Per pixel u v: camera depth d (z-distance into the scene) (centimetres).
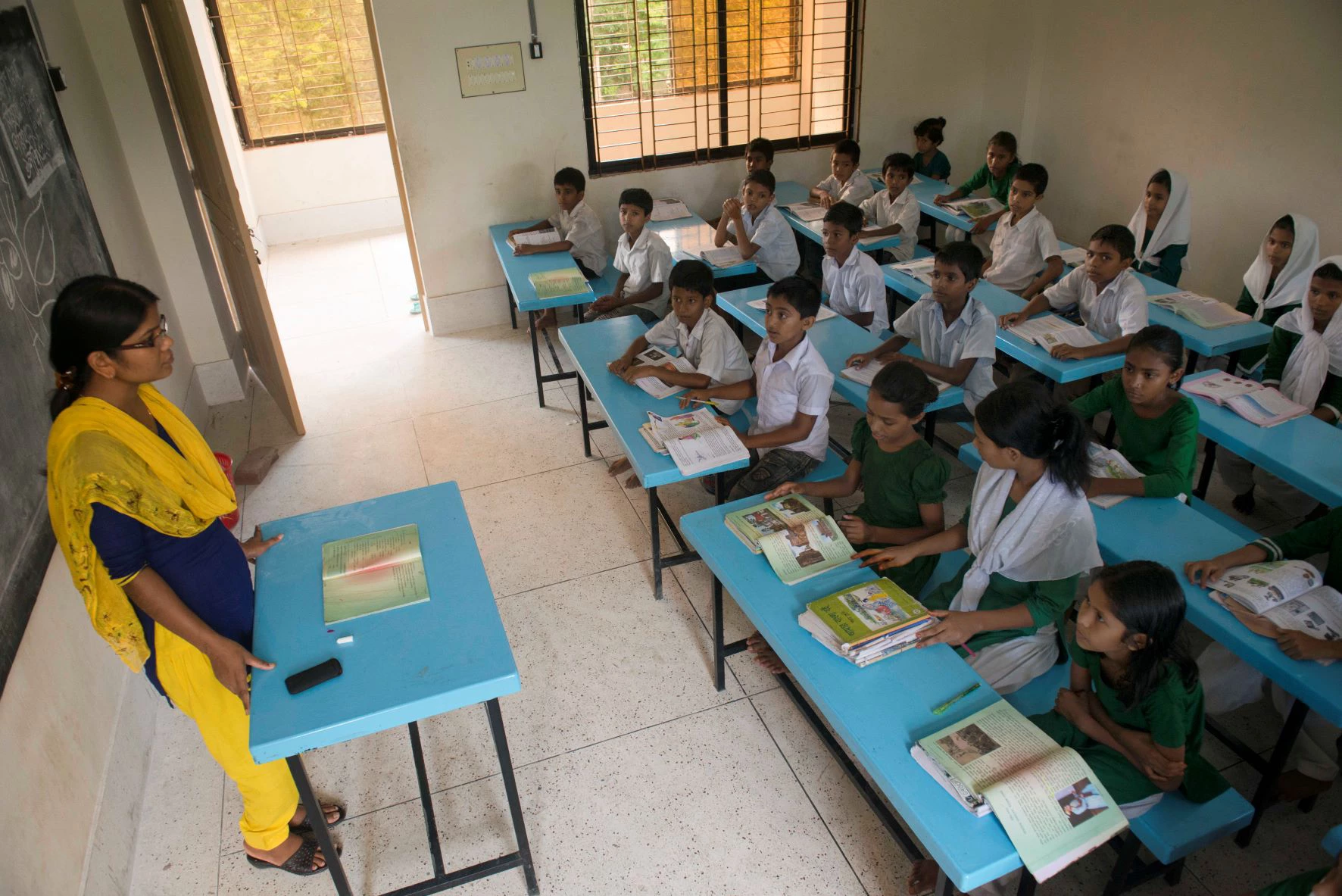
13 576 199
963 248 318
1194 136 504
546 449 414
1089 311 372
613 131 549
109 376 158
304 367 512
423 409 458
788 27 563
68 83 351
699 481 384
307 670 171
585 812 234
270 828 211
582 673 281
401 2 467
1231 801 180
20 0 302
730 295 408
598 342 359
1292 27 439
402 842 229
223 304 499
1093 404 287
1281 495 334
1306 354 315
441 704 168
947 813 151
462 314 555
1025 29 588
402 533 215
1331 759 216
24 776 182
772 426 301
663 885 214
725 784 241
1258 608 196
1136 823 177
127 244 389
